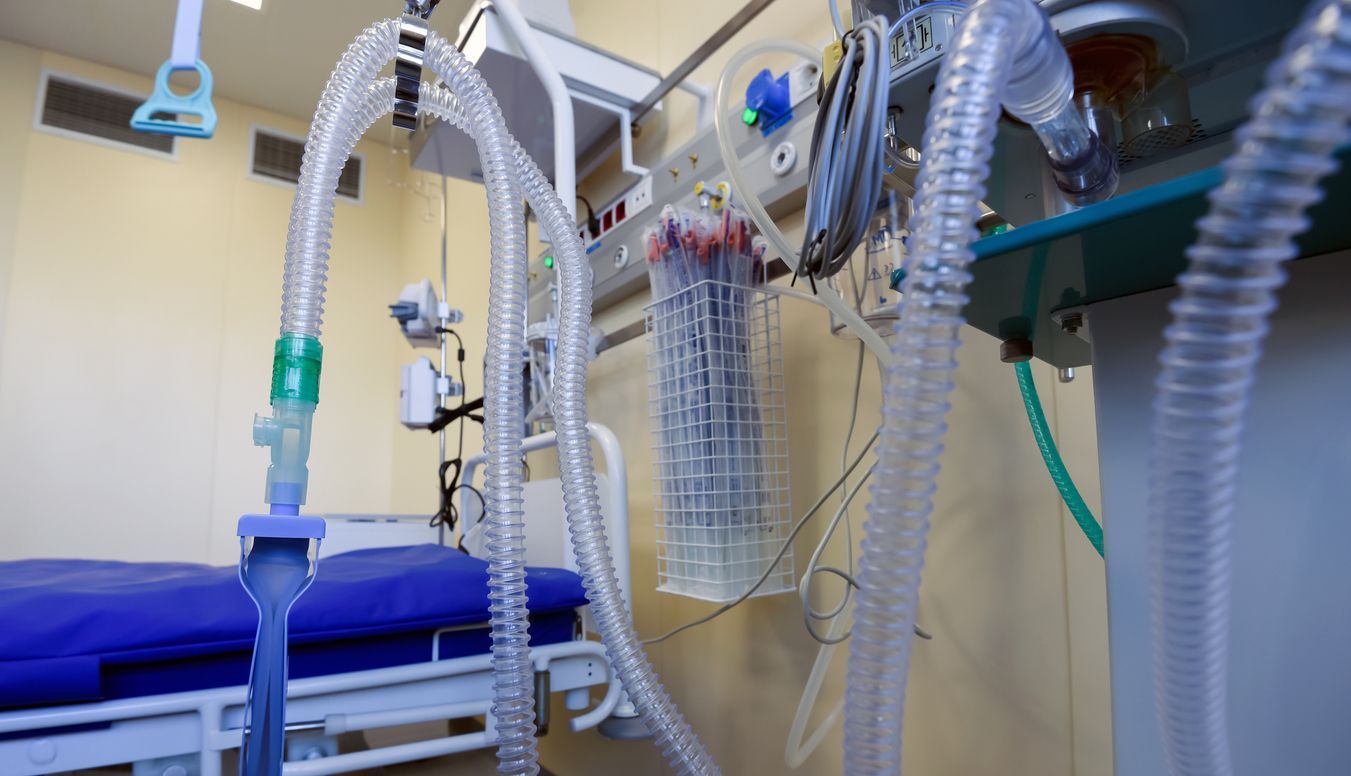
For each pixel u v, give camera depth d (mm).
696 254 1230
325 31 3084
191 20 651
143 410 3281
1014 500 1007
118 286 3303
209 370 3447
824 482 1304
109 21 3072
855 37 571
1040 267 538
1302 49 294
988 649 1018
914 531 438
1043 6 556
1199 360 338
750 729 1403
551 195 841
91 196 3303
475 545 1908
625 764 1773
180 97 642
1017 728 974
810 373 1352
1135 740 561
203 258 3506
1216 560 359
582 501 828
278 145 3770
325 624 991
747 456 1201
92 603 867
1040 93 495
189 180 3525
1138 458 587
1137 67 604
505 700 698
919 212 427
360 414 3811
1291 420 529
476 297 3010
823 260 578
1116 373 606
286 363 574
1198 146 728
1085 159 600
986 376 1059
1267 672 517
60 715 801
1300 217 306
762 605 1401
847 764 466
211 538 3344
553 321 1770
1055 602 947
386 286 3990
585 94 1749
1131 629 574
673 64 1829
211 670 918
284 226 3734
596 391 2088
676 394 1253
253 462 3488
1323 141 292
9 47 3221
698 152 1580
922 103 662
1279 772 503
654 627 1724
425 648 1085
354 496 3734
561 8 1806
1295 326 534
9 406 3027
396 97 746
